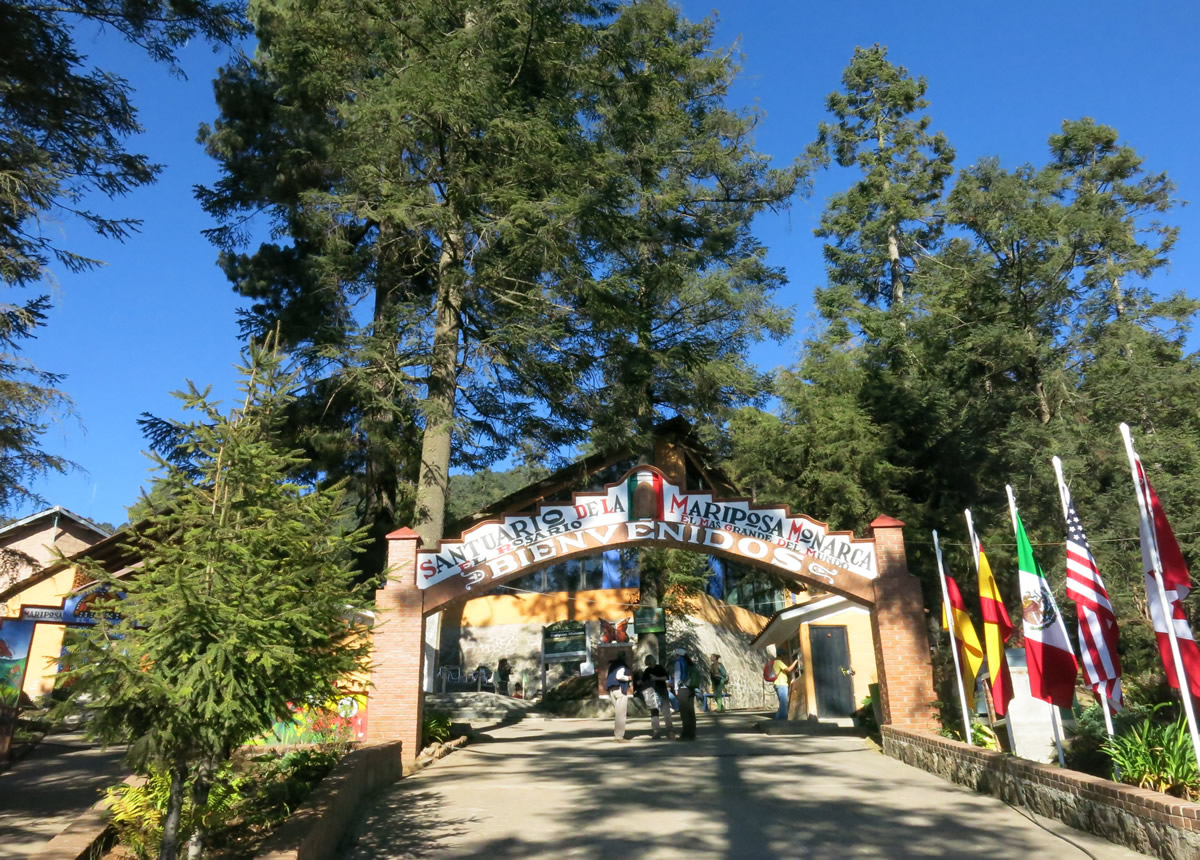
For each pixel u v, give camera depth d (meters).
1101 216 29.27
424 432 19.39
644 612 25.14
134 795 7.47
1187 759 7.30
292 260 23.94
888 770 11.89
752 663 35.91
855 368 26.70
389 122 17.89
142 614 5.94
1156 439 23.78
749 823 8.55
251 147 23.27
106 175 13.06
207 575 6.17
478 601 31.17
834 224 39.62
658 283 24.36
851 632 21.11
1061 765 8.98
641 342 24.52
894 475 23.55
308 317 20.77
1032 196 27.75
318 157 21.98
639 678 17.12
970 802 9.34
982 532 23.22
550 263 18.66
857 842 7.72
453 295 19.38
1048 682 9.22
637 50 25.47
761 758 13.25
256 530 6.39
